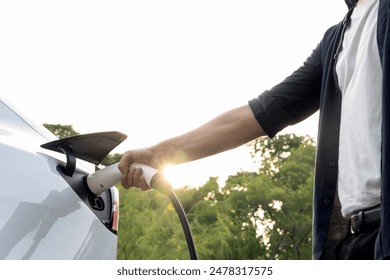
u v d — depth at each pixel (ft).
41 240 6.12
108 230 7.16
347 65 7.10
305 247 109.19
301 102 8.39
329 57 7.63
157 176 7.59
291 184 115.24
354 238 6.70
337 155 7.19
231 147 8.45
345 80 7.10
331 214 7.18
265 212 110.32
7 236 5.84
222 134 8.34
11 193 5.97
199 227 106.93
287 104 8.36
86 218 6.75
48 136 7.15
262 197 110.22
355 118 6.74
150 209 101.65
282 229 109.29
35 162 6.37
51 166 6.57
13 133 6.50
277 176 117.39
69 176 6.82
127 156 7.84
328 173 7.22
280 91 8.39
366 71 6.72
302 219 109.91
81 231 6.61
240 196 110.93
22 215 5.99
